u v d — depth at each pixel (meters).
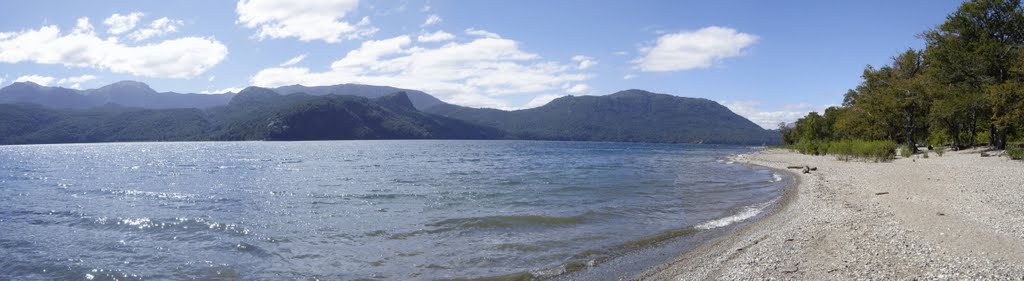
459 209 21.50
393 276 11.41
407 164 62.47
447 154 97.56
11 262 13.38
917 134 73.25
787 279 9.13
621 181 34.56
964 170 28.78
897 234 12.16
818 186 26.28
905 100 54.16
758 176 37.41
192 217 20.45
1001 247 10.15
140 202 26.48
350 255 13.40
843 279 8.84
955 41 49.31
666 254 12.52
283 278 11.49
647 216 18.64
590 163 63.34
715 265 10.74
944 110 48.28
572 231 15.92
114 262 13.25
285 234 16.42
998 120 41.97
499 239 14.89
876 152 45.94
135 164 69.31
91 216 21.27
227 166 61.94
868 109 62.09
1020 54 41.38
